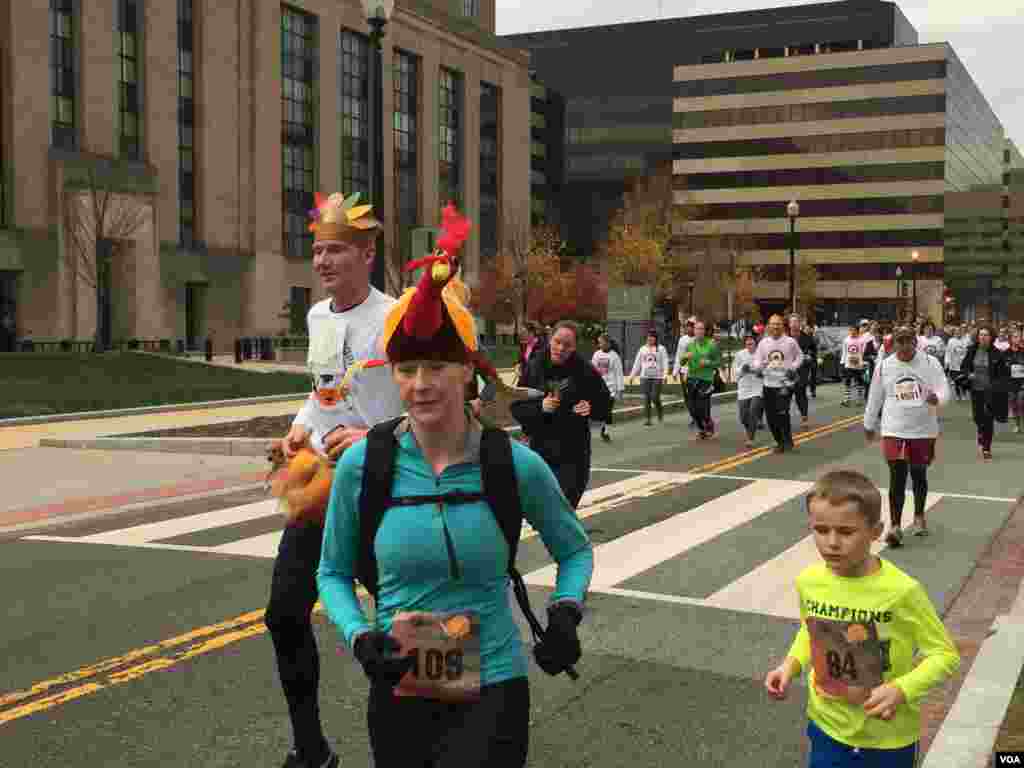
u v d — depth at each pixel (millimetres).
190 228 61125
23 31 50688
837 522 3074
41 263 51531
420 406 2709
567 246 134250
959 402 27078
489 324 83000
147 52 57406
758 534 9477
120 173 54969
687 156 129500
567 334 7492
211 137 61719
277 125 66125
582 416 7617
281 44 66812
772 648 6043
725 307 97750
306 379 35375
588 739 4699
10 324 50844
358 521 2840
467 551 2719
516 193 93875
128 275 55531
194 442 16047
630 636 6273
